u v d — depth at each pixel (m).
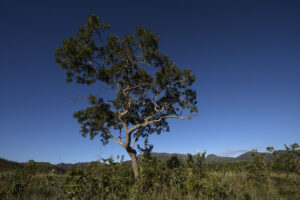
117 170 6.25
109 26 12.65
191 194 6.12
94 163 6.21
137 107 15.09
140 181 6.35
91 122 14.06
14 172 7.09
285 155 9.62
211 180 6.49
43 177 7.60
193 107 13.45
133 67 13.68
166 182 7.29
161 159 9.48
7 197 5.53
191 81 13.09
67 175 5.55
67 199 5.18
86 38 12.51
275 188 7.85
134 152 12.61
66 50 11.74
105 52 12.81
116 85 13.12
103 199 5.39
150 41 12.98
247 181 7.83
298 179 8.52
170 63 13.60
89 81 12.27
